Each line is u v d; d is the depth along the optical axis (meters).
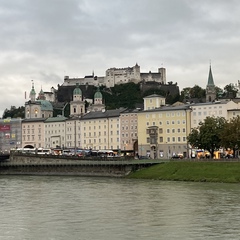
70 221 93.75
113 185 165.00
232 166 179.88
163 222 91.56
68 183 178.12
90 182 181.50
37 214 102.06
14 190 151.62
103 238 79.50
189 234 81.44
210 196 126.25
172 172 189.75
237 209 104.56
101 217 97.56
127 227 87.50
